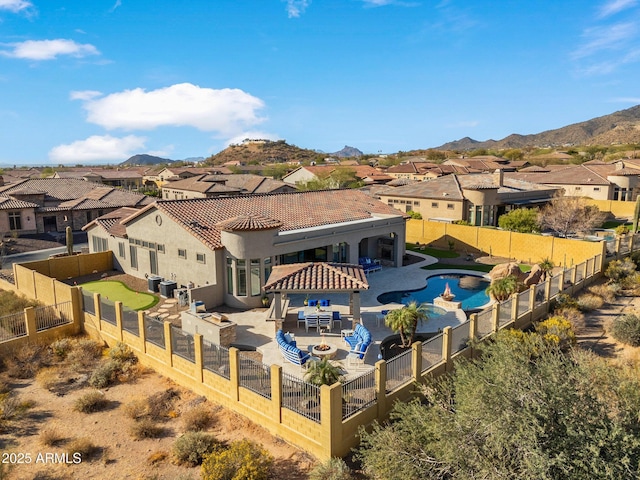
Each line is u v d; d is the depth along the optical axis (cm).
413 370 1499
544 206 5047
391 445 1041
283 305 2348
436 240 4328
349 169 9962
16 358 1892
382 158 19075
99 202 5888
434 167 10694
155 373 1783
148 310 2483
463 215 4819
